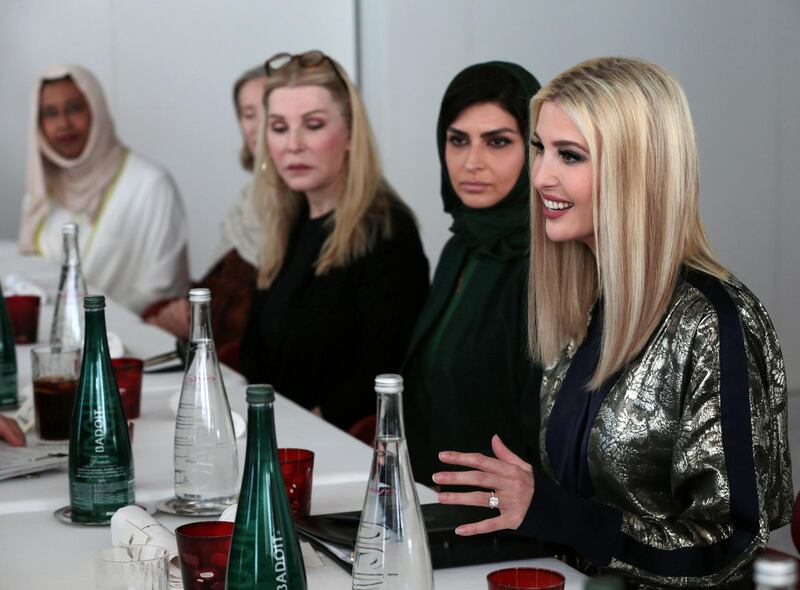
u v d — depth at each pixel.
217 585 1.34
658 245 1.79
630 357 1.81
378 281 3.23
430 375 2.70
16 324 3.15
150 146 6.24
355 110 3.33
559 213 1.88
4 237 6.55
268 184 3.48
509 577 1.25
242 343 3.49
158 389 2.61
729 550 1.66
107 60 6.22
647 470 1.83
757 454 1.71
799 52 5.40
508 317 2.57
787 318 5.47
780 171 5.44
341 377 3.25
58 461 1.96
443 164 2.80
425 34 5.60
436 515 1.64
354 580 1.26
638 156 1.77
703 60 5.37
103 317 1.70
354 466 1.99
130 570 1.24
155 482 1.88
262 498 1.23
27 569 1.50
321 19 5.99
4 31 6.25
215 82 6.23
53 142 5.44
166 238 5.55
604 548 1.62
